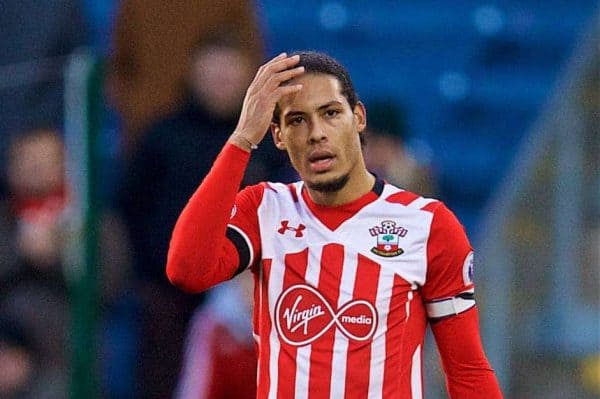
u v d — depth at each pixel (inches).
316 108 570.6
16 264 969.5
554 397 1274.6
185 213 574.6
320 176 575.2
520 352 1289.4
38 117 972.6
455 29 1569.9
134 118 1227.9
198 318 1010.7
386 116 1106.1
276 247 589.3
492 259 1321.4
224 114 1059.9
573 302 1318.9
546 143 1387.8
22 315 956.6
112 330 1168.2
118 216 1061.8
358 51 1550.2
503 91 1539.1
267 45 1398.9
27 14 1211.2
